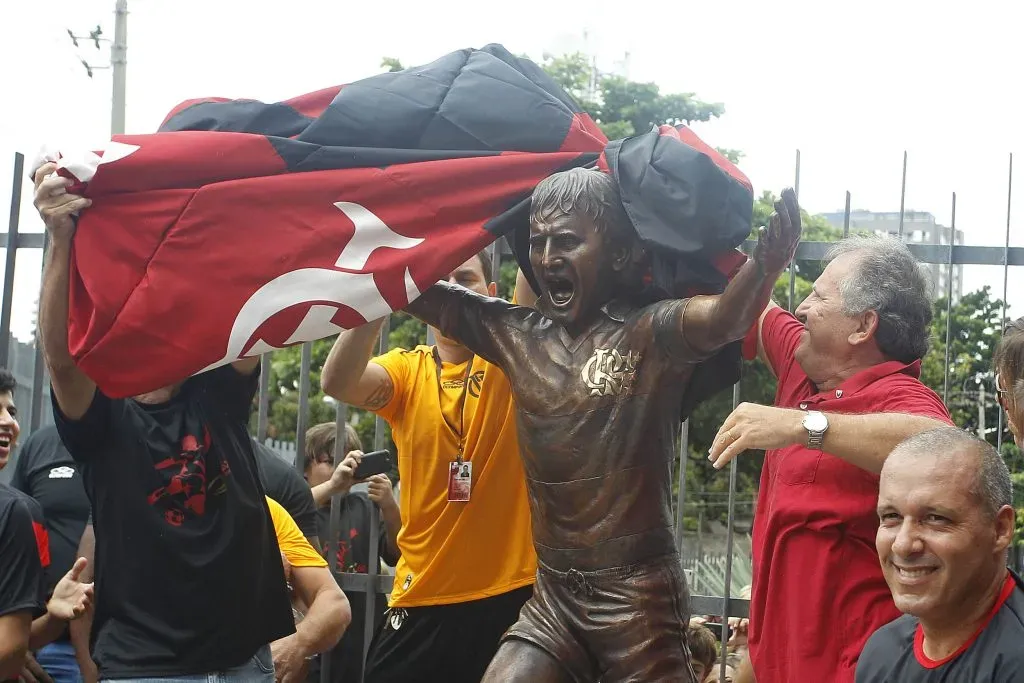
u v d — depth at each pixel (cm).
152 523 400
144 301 372
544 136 389
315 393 1285
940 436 287
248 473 418
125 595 398
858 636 342
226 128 395
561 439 354
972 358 600
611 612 350
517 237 388
